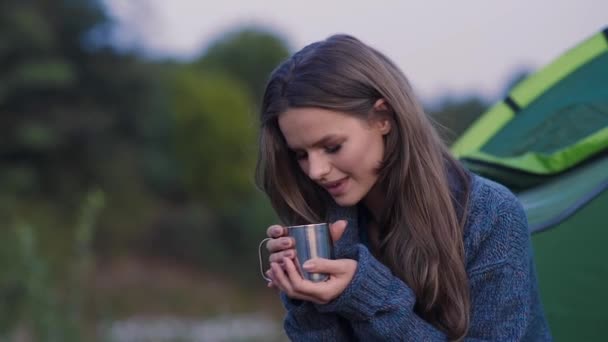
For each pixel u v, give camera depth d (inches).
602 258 88.9
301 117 65.9
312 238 68.7
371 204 73.9
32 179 714.8
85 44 759.1
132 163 798.5
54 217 696.4
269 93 68.3
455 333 68.0
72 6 741.3
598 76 114.1
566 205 91.4
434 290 68.1
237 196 933.2
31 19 687.1
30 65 692.7
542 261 91.2
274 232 69.7
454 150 120.1
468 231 69.0
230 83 1034.7
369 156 67.8
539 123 115.5
